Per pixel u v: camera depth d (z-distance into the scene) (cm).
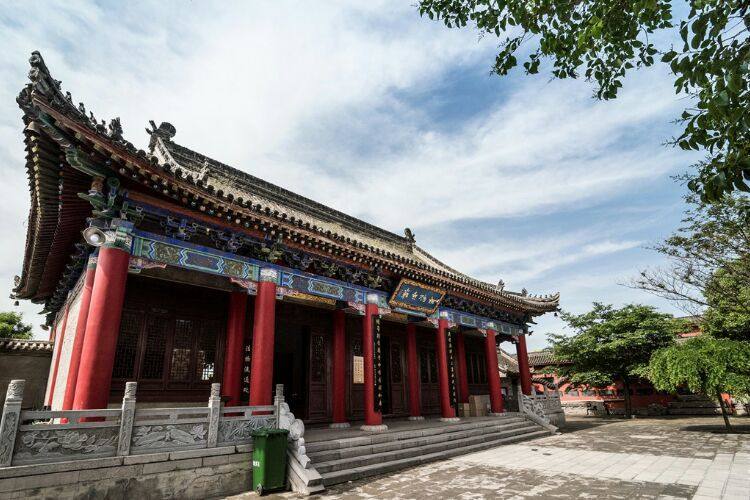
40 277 1786
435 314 2242
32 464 794
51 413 840
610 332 3378
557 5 740
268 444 1081
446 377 2144
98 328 1002
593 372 3362
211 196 1211
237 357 1538
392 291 1931
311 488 1057
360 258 1698
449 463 1435
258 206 1333
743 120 468
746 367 2055
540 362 4447
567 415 4091
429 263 2845
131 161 1026
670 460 1404
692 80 504
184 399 1473
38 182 1084
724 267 2153
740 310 2350
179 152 1911
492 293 2473
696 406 3541
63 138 924
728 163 494
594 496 980
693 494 972
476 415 2461
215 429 1071
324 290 1648
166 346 1485
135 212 1138
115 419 928
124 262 1094
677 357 2208
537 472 1258
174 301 1539
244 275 1382
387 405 2297
